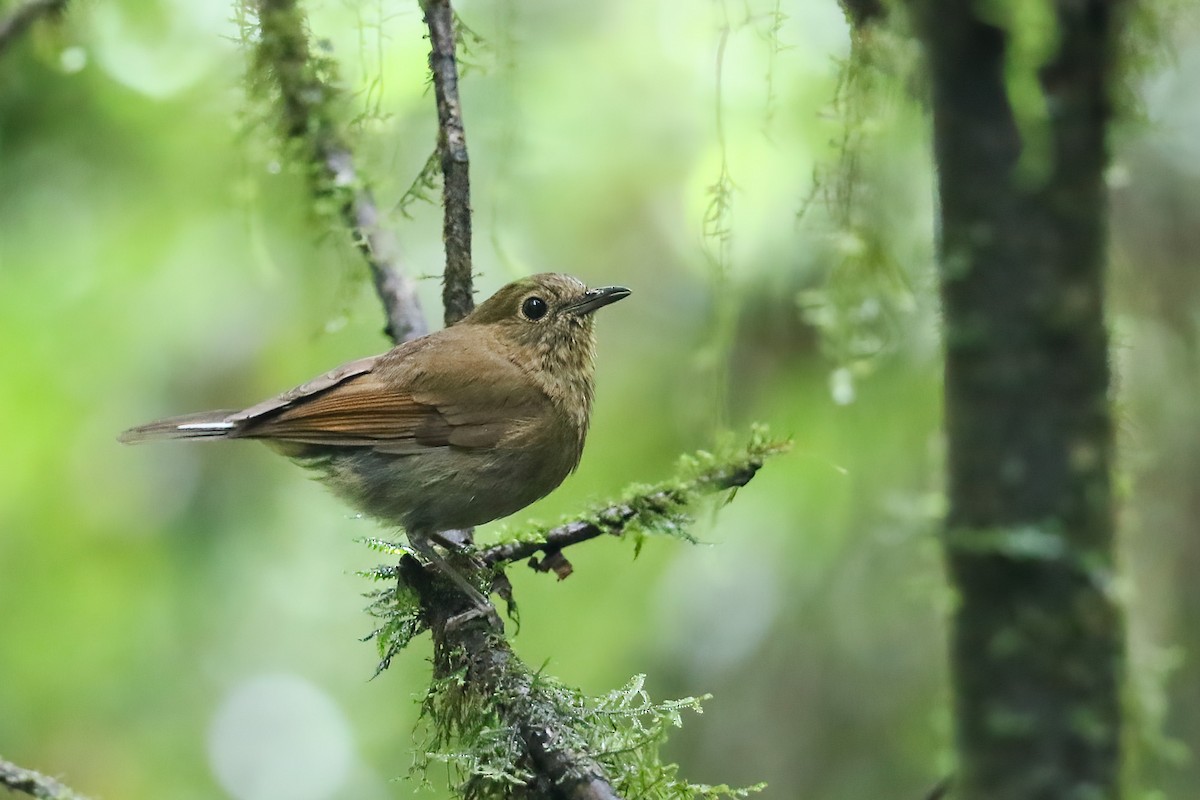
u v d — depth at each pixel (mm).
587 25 13438
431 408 9906
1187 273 11125
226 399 13977
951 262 5738
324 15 10047
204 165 13203
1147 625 10680
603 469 13172
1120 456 6305
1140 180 11141
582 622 12602
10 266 13398
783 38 9648
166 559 13992
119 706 14297
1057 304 5578
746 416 12148
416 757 7184
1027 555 5523
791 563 12172
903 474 11375
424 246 13367
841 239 8633
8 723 14016
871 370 9102
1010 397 5617
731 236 8898
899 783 11539
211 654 14320
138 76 12727
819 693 11969
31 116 12875
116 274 13586
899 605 11758
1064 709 5547
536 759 6070
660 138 13344
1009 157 5605
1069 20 5598
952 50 5676
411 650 14406
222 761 14477
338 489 10148
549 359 10359
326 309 13258
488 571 8086
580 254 13594
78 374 13766
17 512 13922
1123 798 5707
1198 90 10555
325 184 9453
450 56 8211
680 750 12039
